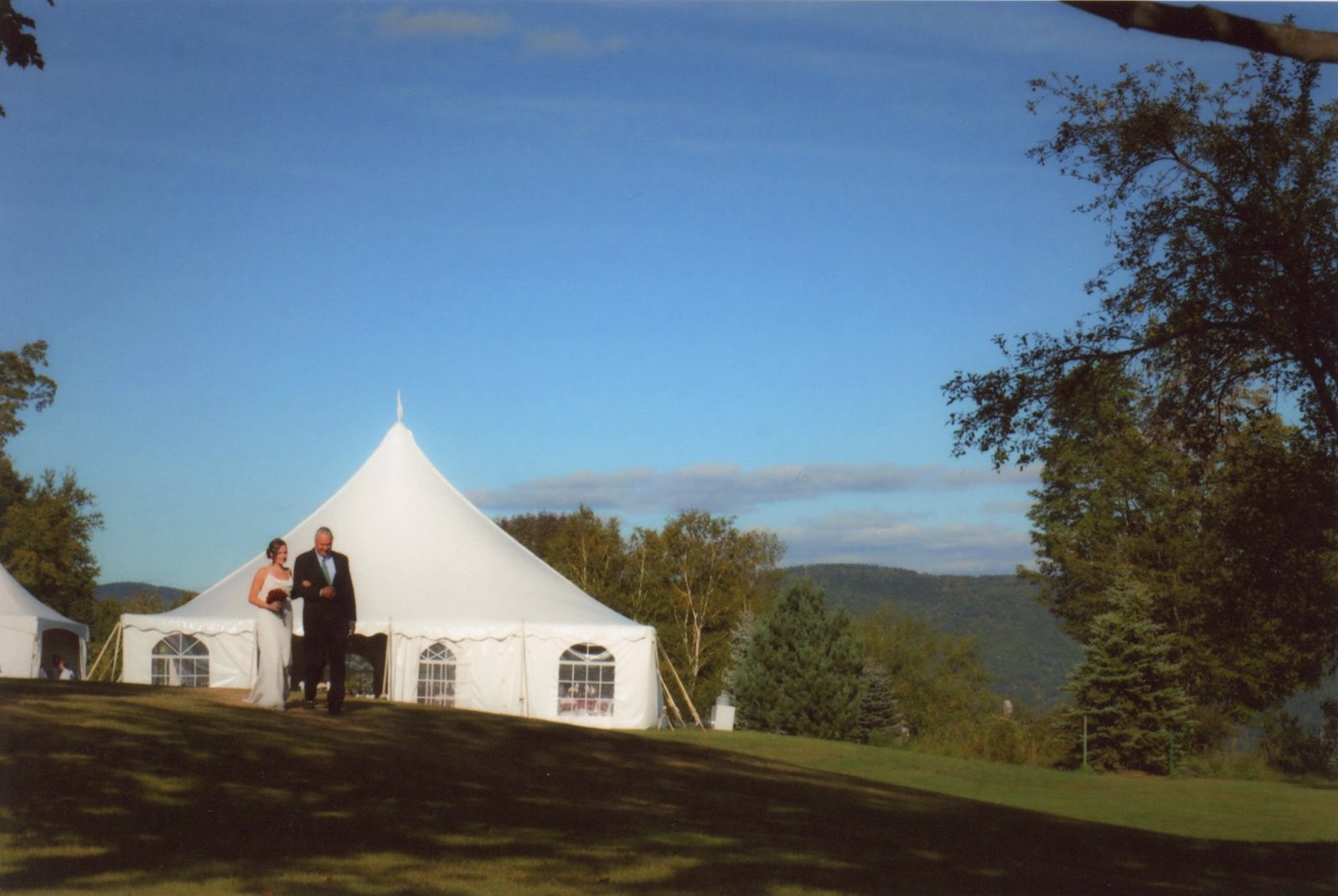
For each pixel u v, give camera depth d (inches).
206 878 295.6
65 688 586.9
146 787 394.6
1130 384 551.8
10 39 348.2
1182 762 1085.8
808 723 1127.6
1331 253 489.7
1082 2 191.3
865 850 410.9
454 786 456.4
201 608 1017.5
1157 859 458.0
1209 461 565.9
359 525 1094.4
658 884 324.8
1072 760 1103.6
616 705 992.9
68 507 2295.8
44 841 323.9
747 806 487.8
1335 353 497.4
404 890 297.4
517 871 331.3
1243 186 513.7
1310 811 778.2
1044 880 378.6
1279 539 553.6
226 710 556.7
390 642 984.9
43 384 2071.9
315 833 362.3
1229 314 520.4
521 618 1002.7
